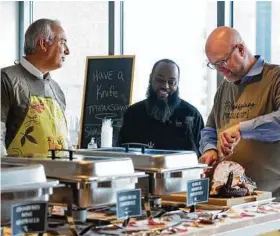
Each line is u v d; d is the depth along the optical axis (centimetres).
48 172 184
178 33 541
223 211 233
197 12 525
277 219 229
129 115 447
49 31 313
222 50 307
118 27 602
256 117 303
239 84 318
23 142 300
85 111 570
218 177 256
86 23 630
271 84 305
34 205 157
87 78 573
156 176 206
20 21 713
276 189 302
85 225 189
